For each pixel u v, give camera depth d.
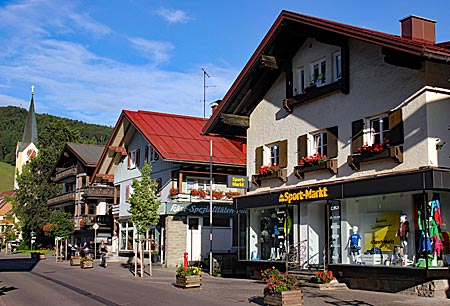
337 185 20.38
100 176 45.62
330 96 21.86
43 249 71.69
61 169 64.12
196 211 34.88
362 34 18.83
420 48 16.61
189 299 17.50
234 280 24.84
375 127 20.02
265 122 25.73
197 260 35.22
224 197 35.66
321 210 22.88
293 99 23.44
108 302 16.97
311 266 22.62
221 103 26.12
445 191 18.00
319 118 22.36
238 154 36.59
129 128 41.47
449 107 18.25
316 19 20.86
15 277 27.58
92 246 53.25
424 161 17.64
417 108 18.05
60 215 46.72
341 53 21.12
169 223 34.50
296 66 23.97
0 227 106.62
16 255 64.25
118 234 44.75
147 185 28.20
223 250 36.28
